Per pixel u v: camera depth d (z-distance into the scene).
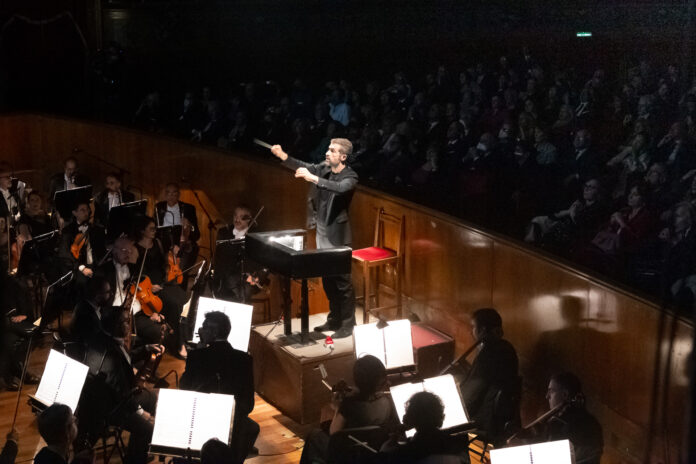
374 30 13.40
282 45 14.00
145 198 10.60
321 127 10.54
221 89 13.97
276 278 7.56
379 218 7.21
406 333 5.91
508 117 9.18
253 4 13.91
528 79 10.44
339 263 6.10
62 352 5.52
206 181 9.58
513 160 8.30
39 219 8.88
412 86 12.19
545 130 8.55
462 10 12.66
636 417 5.04
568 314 5.53
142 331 6.95
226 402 4.73
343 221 6.43
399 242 7.05
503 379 5.36
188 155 9.77
